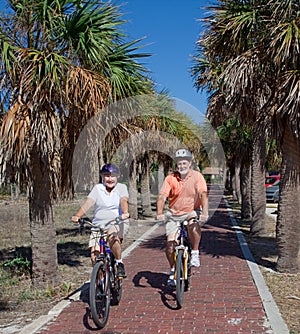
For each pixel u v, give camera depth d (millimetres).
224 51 9164
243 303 6391
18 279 8477
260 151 14039
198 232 6523
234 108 10648
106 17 7367
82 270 9336
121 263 6301
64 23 7094
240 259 9883
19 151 6730
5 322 6059
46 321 5824
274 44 7414
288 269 8242
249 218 19219
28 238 14969
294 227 8195
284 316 5816
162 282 7793
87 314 6086
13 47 6832
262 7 8367
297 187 8172
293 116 7473
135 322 5688
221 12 8609
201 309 6141
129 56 8055
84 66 7492
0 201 27234
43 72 6598
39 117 6648
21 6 6961
